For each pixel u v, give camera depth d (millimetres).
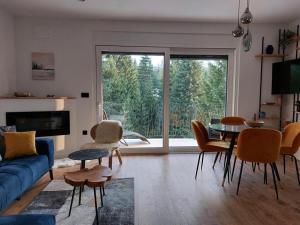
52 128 4508
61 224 2264
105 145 3756
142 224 2291
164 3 3791
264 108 5035
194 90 5059
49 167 3289
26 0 3707
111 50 4738
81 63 4691
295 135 3357
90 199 2785
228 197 2889
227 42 4859
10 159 2953
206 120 5109
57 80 4676
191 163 4238
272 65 4945
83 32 4652
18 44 4566
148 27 4734
